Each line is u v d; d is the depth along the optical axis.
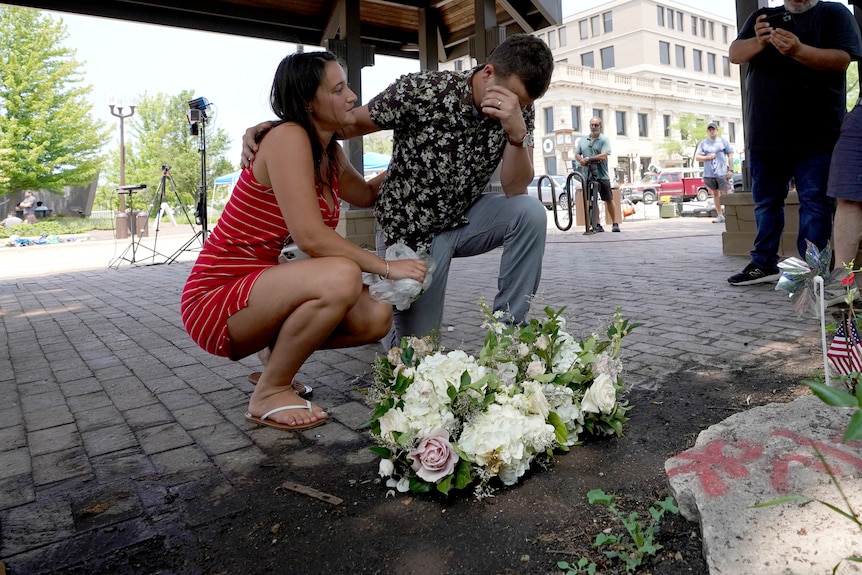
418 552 1.39
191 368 3.14
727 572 1.13
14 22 25.84
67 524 1.59
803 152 3.89
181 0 6.91
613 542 1.34
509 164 2.40
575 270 5.75
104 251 13.48
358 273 2.08
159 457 2.01
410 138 2.35
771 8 4.05
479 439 1.57
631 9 53.28
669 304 3.87
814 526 1.18
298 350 2.14
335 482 1.75
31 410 2.58
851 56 3.67
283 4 7.41
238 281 2.11
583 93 42.00
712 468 1.43
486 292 5.00
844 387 1.87
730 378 2.39
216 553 1.43
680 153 46.28
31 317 5.05
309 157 2.00
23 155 26.41
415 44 8.87
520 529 1.45
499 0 7.12
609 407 1.81
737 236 6.05
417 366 1.79
